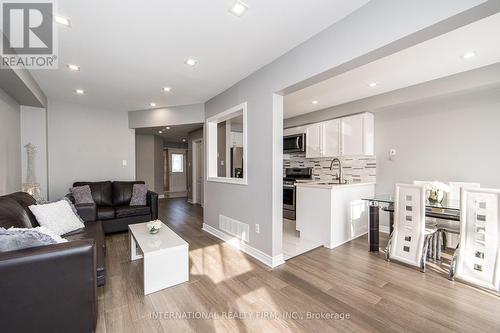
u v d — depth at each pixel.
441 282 2.24
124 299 1.94
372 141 4.05
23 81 2.64
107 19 1.83
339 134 4.22
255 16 1.81
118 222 3.77
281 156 2.66
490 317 1.71
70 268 1.41
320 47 2.01
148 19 1.84
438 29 1.38
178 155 9.81
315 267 2.57
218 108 3.76
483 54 2.34
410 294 2.02
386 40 1.53
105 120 4.66
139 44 2.23
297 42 2.19
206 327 1.61
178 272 2.18
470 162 3.06
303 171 5.26
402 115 3.71
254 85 2.86
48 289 1.35
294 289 2.10
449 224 2.92
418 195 2.52
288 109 4.56
